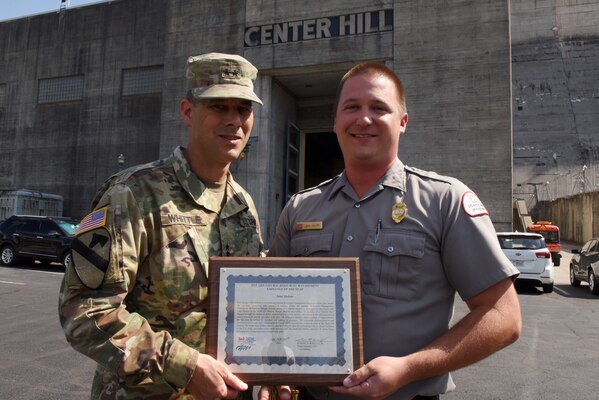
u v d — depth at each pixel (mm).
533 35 41906
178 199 1852
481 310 1589
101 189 1858
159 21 24312
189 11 19594
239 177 18281
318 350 1563
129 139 24312
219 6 19125
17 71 26953
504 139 15750
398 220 1763
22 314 7191
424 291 1698
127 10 24984
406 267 1701
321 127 21703
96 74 25281
